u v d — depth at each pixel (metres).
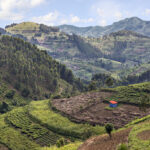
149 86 137.25
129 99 120.62
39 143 91.31
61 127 99.81
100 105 122.69
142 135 44.81
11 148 89.44
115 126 82.69
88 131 84.62
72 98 151.38
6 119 129.00
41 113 127.44
